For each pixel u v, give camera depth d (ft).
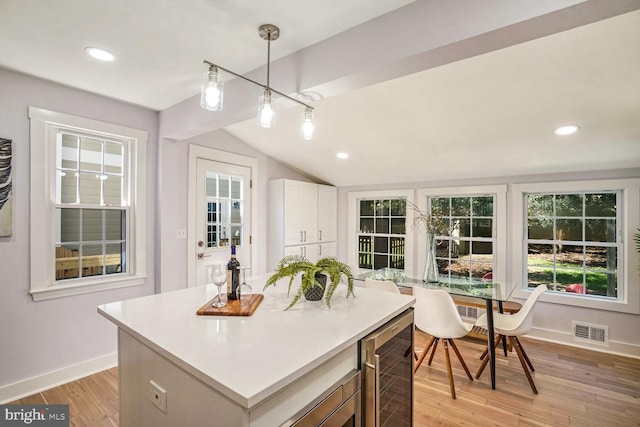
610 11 3.67
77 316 8.44
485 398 7.80
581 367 9.36
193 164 11.07
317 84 5.88
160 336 3.92
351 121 9.73
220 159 11.93
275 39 5.78
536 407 7.43
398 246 14.93
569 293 11.20
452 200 13.62
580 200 11.16
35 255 7.72
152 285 9.99
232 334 4.00
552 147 9.39
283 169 14.80
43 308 7.89
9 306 7.41
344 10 4.96
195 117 8.68
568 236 11.34
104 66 6.97
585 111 7.39
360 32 5.32
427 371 9.22
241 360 3.27
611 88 6.51
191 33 5.65
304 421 3.26
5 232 7.27
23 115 7.51
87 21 5.31
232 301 5.29
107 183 9.14
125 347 4.48
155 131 9.99
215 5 4.87
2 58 6.64
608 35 5.26
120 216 9.43
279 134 11.62
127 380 4.44
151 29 5.54
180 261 10.59
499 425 6.80
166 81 7.73
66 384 8.09
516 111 7.82
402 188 14.61
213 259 11.69
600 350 10.45
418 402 7.64
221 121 8.13
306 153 13.01
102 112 8.77
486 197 12.84
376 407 4.29
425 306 8.38
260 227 13.55
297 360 3.29
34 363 7.75
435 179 13.53
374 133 10.25
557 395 7.91
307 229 14.61
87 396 7.61
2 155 7.20
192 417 3.30
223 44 6.01
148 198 9.86
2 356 7.32
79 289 8.45
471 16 4.27
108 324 8.99
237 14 5.09
